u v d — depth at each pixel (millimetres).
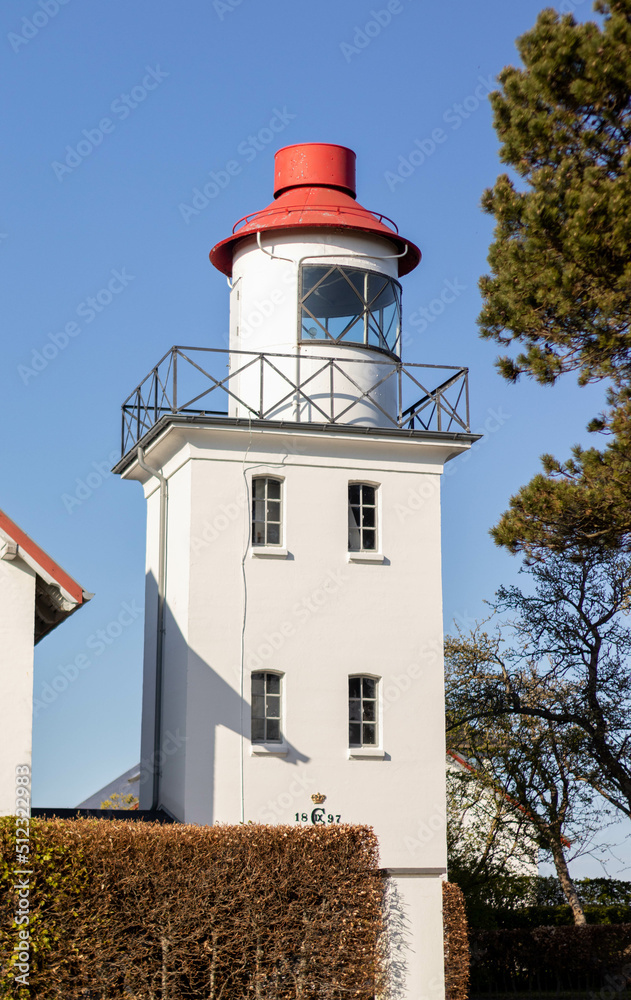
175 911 14680
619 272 17703
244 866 15336
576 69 18375
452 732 33094
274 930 15453
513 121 18672
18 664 16547
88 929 13938
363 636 21984
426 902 17172
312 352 22922
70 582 16906
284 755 21078
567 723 32656
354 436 22312
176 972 14555
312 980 15578
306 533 22062
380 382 22422
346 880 16031
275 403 22781
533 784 32469
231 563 21500
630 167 17656
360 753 21438
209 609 21219
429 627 22391
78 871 13984
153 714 22484
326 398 22797
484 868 31375
